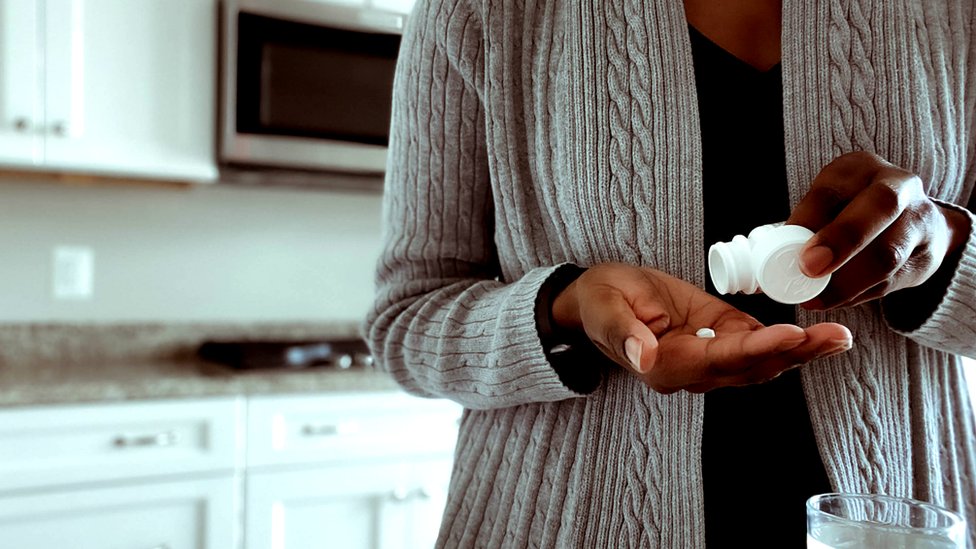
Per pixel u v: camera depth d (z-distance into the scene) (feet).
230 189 8.72
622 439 2.35
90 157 6.85
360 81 7.63
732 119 2.31
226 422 6.66
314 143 7.45
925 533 1.53
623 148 2.31
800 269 1.58
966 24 2.31
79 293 8.10
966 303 1.95
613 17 2.34
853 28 2.25
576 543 2.38
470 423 2.87
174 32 7.14
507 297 2.25
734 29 2.35
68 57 6.72
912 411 2.33
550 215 2.46
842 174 1.75
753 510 2.28
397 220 2.81
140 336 8.30
